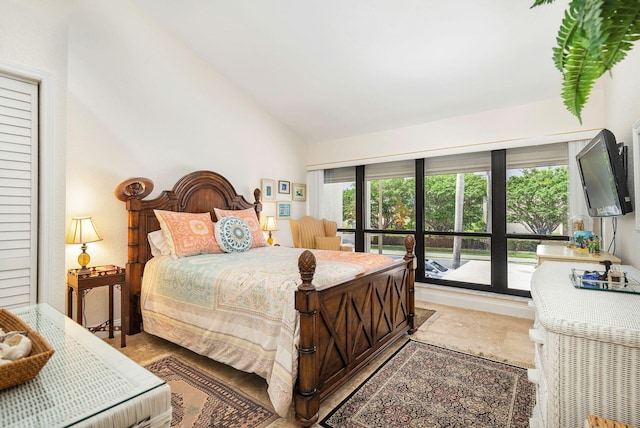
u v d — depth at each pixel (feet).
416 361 7.86
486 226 12.14
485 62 9.40
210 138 12.38
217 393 6.43
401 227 14.24
